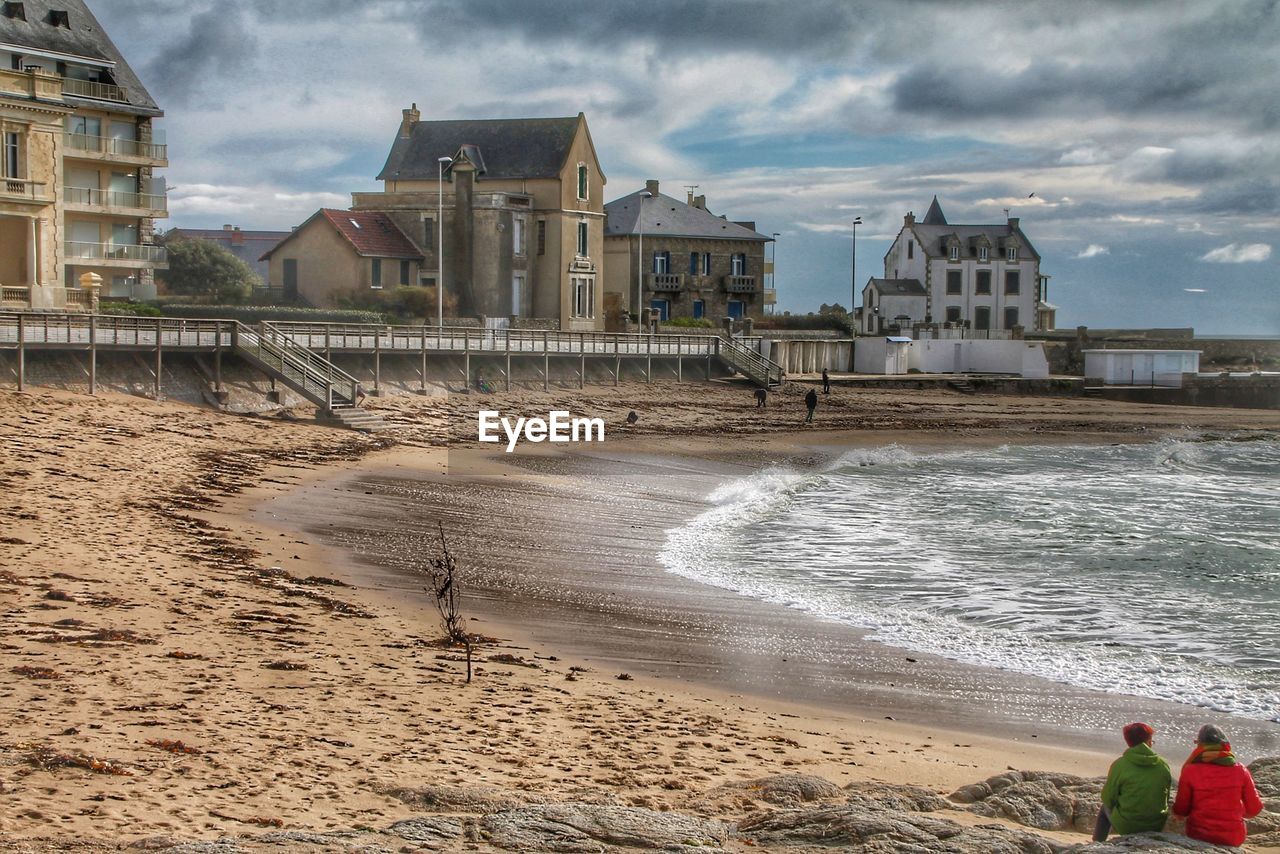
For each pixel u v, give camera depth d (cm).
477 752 1226
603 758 1246
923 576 2605
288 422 4484
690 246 10038
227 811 984
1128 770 1027
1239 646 2056
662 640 1933
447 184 8175
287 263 7806
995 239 12269
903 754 1379
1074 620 2234
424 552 2544
